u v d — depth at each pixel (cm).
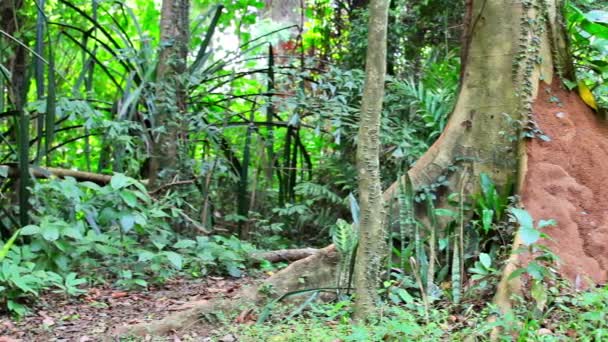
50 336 409
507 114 460
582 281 398
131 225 522
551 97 465
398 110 692
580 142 457
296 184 796
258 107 750
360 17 793
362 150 369
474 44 479
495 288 393
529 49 462
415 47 780
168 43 701
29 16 823
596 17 536
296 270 450
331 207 764
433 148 481
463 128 472
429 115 625
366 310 368
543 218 429
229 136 791
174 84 700
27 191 564
